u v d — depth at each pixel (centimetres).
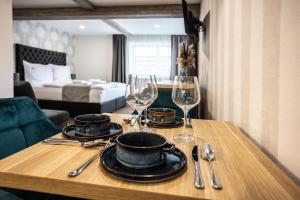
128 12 457
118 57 820
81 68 862
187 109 101
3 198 75
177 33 780
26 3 455
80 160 64
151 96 101
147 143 67
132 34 822
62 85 478
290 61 69
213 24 225
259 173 58
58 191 53
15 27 553
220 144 82
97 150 72
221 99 179
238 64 127
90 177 54
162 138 66
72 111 466
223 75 172
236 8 133
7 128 95
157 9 447
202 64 340
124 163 60
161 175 53
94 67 852
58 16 485
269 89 84
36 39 629
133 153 59
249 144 82
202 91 336
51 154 68
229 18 152
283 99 74
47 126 113
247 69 111
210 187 51
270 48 84
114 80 826
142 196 49
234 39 137
